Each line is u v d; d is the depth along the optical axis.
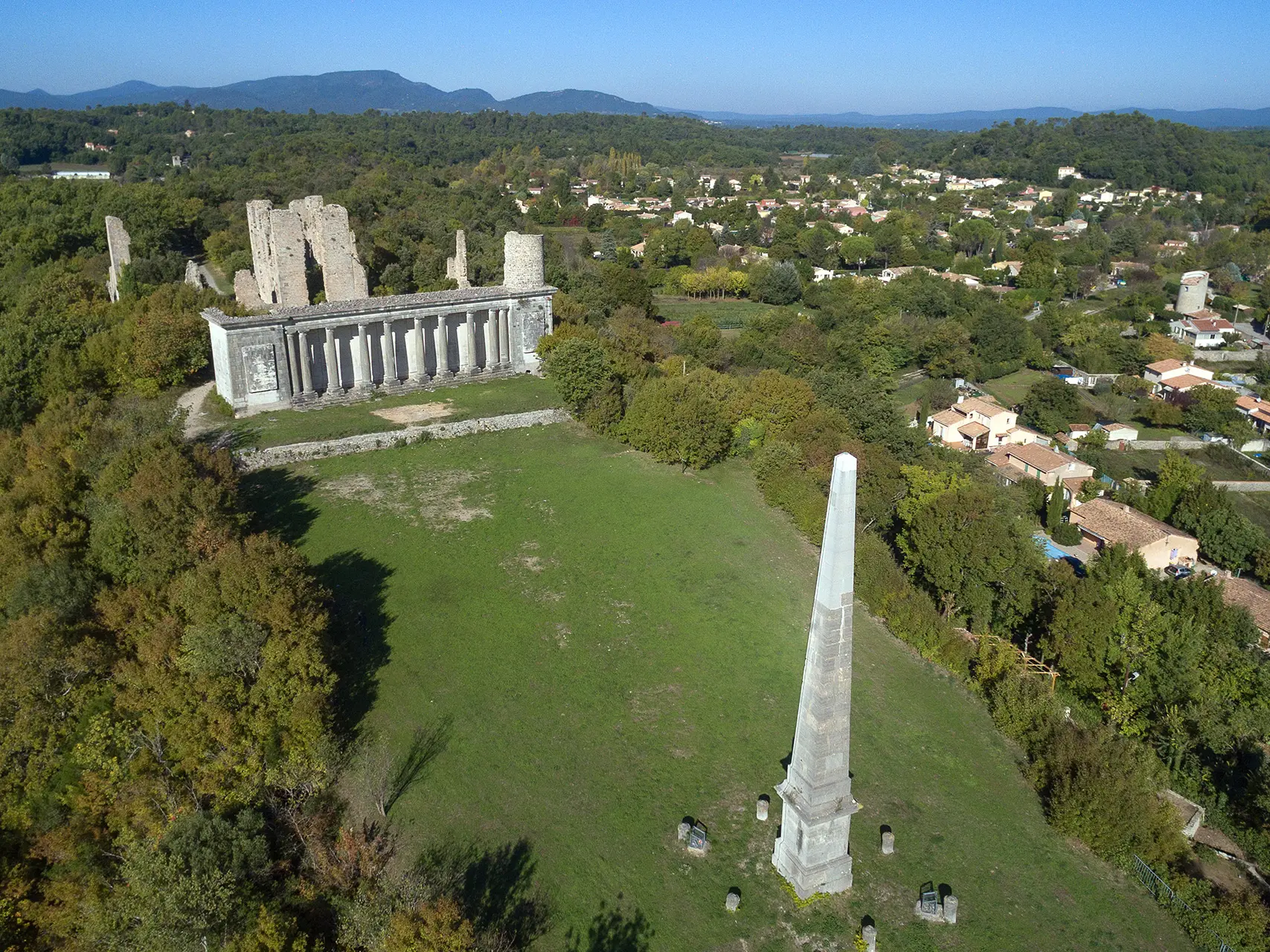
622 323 124.56
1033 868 38.56
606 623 53.97
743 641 53.50
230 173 199.12
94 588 46.19
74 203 140.75
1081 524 97.56
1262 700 53.53
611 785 41.12
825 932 34.09
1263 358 166.12
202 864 31.73
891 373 152.25
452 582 56.66
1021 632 64.75
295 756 37.06
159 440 56.00
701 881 36.19
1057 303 197.50
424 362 92.94
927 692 50.91
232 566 42.25
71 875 35.03
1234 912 36.06
